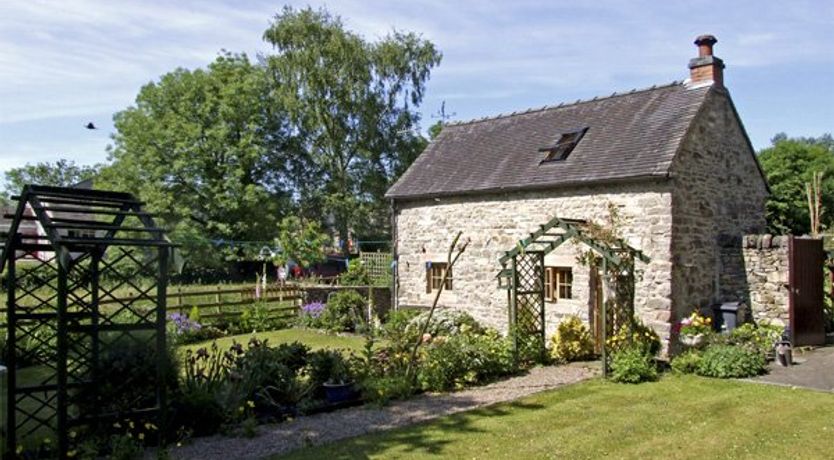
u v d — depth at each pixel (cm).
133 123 3075
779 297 1234
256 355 878
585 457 645
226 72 3284
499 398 896
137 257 1742
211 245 2939
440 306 1588
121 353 712
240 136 3256
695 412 806
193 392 750
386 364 977
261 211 3164
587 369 1093
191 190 3109
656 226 1195
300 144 3478
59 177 5806
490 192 1475
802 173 3109
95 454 643
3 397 753
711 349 1065
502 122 1744
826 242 1880
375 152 3366
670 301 1170
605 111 1488
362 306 1753
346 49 3061
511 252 1140
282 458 643
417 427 754
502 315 1457
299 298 1934
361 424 771
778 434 713
